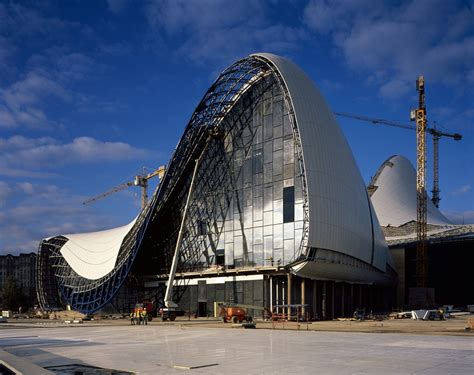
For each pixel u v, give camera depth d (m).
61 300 110.62
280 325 50.38
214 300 70.38
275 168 66.12
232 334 37.78
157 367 18.83
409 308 87.19
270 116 67.94
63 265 104.25
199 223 76.19
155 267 83.88
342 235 62.56
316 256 59.44
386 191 127.75
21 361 18.42
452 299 105.88
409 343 26.75
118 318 84.44
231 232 70.75
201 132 75.50
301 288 61.31
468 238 103.00
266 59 65.62
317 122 63.31
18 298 150.00
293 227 62.59
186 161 78.25
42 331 48.59
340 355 21.34
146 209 84.12
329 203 61.16
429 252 109.88
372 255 71.62
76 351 26.08
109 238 97.81
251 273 65.25
